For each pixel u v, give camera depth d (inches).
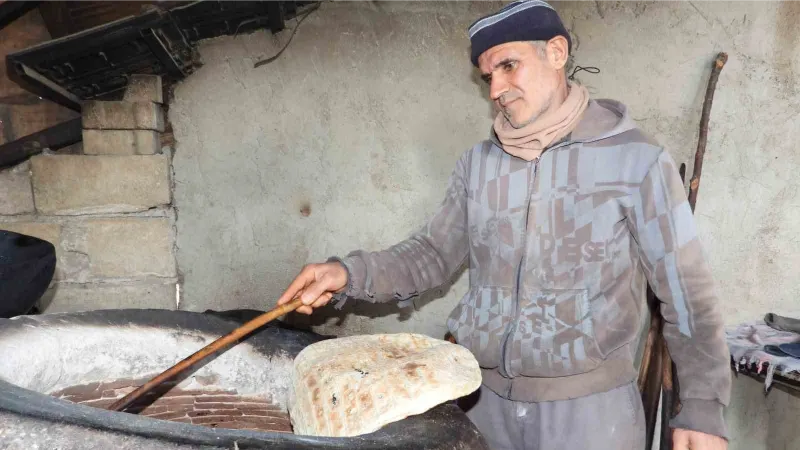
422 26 79.3
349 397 37.7
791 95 75.0
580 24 76.4
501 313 48.4
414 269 54.1
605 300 45.5
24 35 83.8
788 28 73.8
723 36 74.5
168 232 82.0
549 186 46.9
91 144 79.2
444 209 56.0
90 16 84.1
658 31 75.4
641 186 44.4
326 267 50.9
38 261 55.4
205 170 82.4
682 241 42.9
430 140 81.1
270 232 83.4
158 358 54.4
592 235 45.7
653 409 62.2
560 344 45.8
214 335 56.7
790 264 78.2
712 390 42.2
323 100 81.0
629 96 76.7
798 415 80.3
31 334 47.4
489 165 50.8
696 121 75.9
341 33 79.7
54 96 77.8
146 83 78.2
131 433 29.4
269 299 84.5
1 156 77.0
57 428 28.7
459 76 79.7
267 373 55.9
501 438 51.1
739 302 79.0
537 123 46.3
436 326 83.4
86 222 80.5
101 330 52.2
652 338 63.1
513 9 45.6
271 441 31.3
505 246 48.8
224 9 72.6
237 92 81.0
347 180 82.3
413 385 37.3
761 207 77.3
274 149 82.0
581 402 46.6
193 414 56.3
